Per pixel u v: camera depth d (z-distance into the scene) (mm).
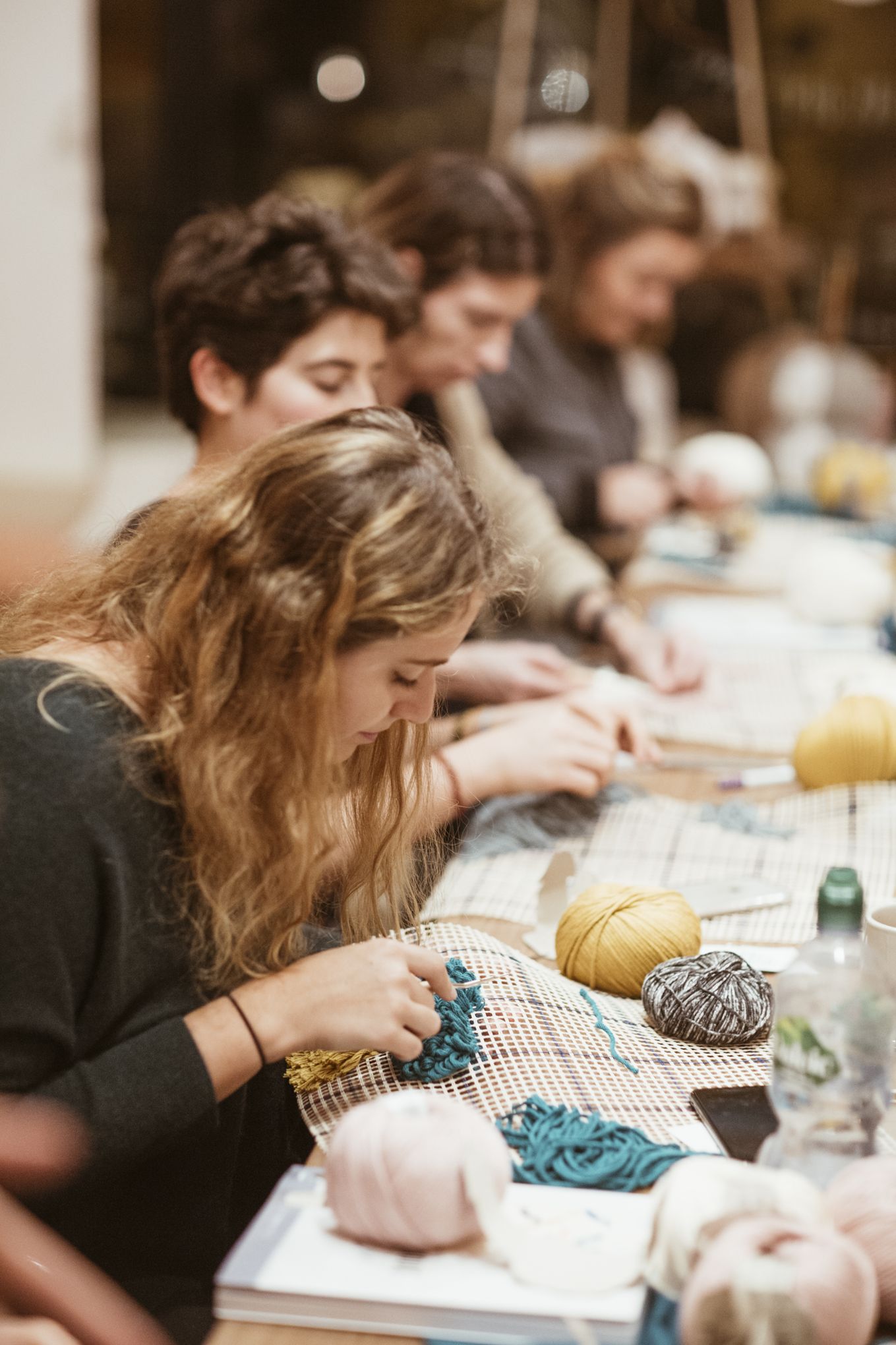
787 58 4617
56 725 951
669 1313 737
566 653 2420
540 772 1583
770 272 4352
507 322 2305
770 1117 953
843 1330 674
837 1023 836
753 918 1354
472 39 5285
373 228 2240
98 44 5621
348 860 1248
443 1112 821
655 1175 883
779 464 3850
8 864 916
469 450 2525
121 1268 1055
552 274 3068
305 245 1586
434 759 1574
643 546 3309
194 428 1688
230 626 962
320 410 1618
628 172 3088
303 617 938
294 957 1110
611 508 3025
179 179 5770
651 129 4094
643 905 1211
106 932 965
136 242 5883
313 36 5527
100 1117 923
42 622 1078
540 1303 748
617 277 3127
